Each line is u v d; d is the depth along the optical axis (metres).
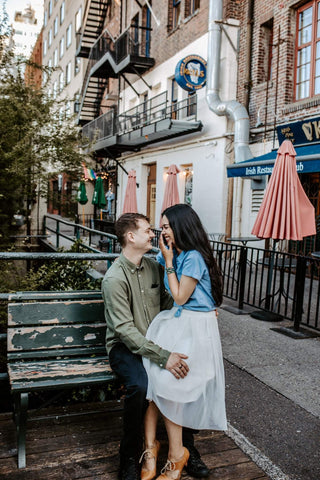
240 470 2.58
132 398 2.39
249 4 12.24
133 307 2.67
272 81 11.37
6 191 8.52
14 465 2.52
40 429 2.90
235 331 5.66
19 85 8.66
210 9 12.49
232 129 13.05
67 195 9.59
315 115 9.96
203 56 14.28
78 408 3.19
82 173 9.30
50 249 10.53
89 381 2.58
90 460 2.60
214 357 2.47
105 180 24.11
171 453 2.43
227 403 3.67
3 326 5.88
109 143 18.67
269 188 5.97
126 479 2.37
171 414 2.36
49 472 2.47
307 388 3.96
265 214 6.00
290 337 5.46
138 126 16.89
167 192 11.65
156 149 17.39
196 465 2.51
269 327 5.89
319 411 3.55
